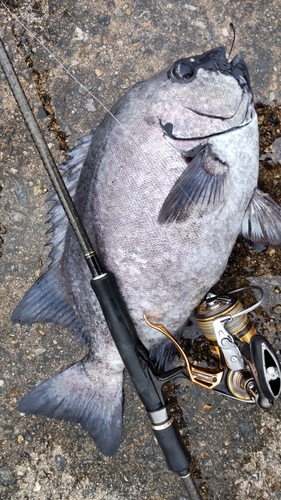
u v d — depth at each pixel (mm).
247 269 557
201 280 477
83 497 550
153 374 452
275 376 413
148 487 550
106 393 505
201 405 555
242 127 456
